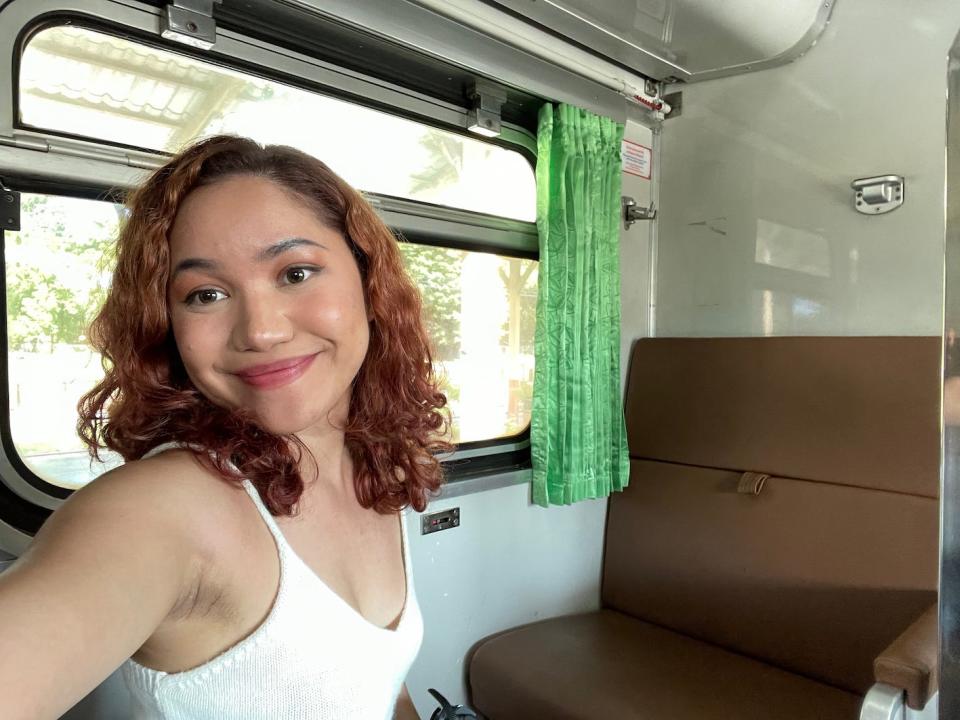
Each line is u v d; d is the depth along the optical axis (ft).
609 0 6.53
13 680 1.57
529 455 8.09
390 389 3.29
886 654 4.34
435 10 6.32
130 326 2.55
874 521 6.52
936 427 6.41
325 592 2.48
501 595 7.67
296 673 2.37
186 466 2.35
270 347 2.37
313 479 2.88
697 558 7.68
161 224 2.44
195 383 2.54
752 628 7.08
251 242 2.35
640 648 7.16
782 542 7.04
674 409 8.42
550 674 6.48
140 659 2.38
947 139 2.75
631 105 8.63
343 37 5.74
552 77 7.20
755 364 7.82
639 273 9.21
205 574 2.21
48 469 4.58
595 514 8.73
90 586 1.81
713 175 8.75
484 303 7.59
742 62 8.02
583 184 7.61
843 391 7.06
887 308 7.34
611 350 8.18
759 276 8.36
